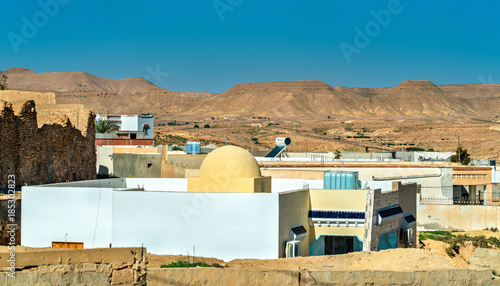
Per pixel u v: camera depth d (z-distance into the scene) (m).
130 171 66.88
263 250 33.97
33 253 23.45
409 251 32.12
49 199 36.81
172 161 65.12
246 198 34.34
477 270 29.05
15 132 50.50
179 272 25.14
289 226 35.66
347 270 26.98
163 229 35.03
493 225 61.00
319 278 26.59
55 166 57.03
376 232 38.25
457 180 68.62
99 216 36.19
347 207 38.06
